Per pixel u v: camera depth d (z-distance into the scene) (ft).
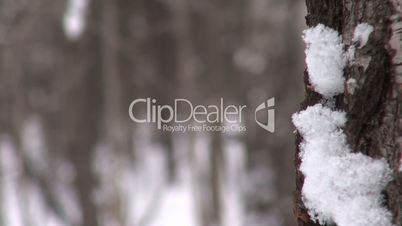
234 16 42.98
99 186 41.68
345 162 4.16
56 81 53.78
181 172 49.47
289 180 38.55
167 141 49.62
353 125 4.22
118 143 35.96
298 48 41.65
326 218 4.29
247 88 41.11
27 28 38.24
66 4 31.40
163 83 42.98
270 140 39.42
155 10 43.27
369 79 4.13
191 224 41.50
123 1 41.91
